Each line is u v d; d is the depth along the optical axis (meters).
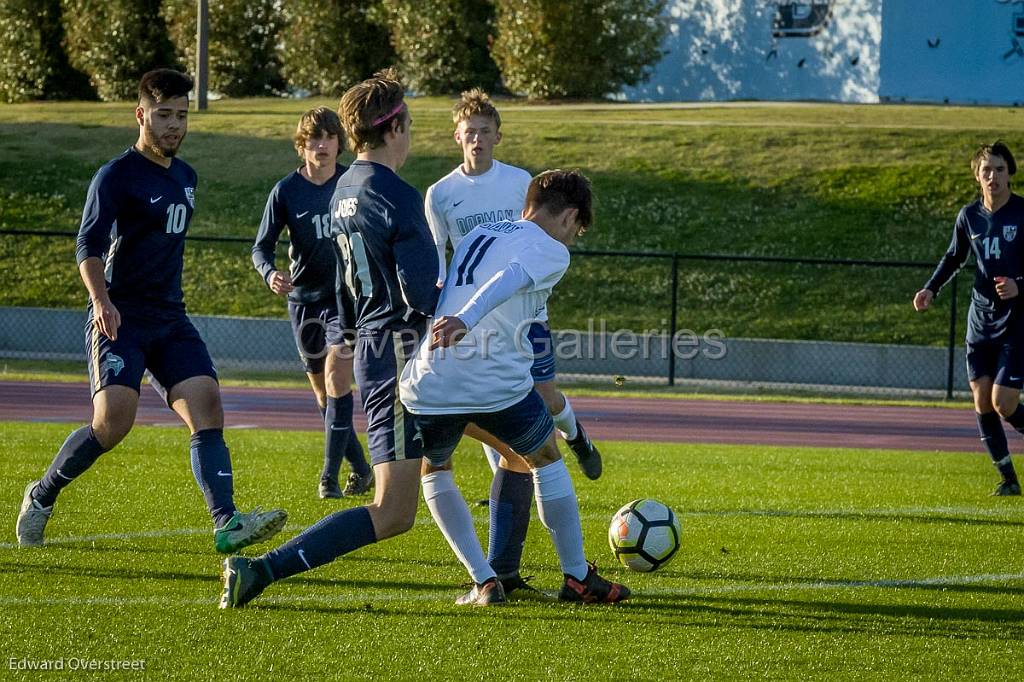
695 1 118.62
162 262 20.30
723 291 75.44
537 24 113.50
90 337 20.48
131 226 19.94
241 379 62.38
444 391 16.61
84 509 24.78
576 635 16.23
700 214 84.31
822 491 29.88
